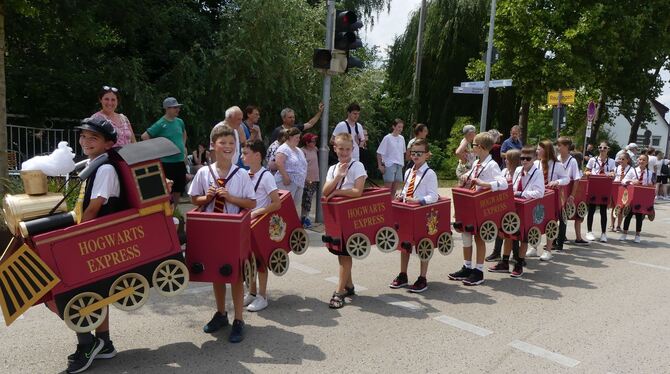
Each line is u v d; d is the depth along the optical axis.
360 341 4.44
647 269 7.43
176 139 7.49
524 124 20.50
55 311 3.60
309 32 16.50
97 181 3.45
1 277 3.30
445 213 5.80
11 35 10.77
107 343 3.93
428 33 23.20
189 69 13.42
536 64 18.48
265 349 4.20
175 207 7.48
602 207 9.48
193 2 15.45
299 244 5.32
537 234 6.70
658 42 20.27
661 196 21.14
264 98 14.78
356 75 19.44
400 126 9.55
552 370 4.02
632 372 4.03
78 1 10.70
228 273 4.01
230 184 4.27
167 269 3.67
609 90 21.91
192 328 4.59
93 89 12.30
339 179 5.04
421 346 4.39
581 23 17.28
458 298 5.73
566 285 6.42
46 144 10.96
